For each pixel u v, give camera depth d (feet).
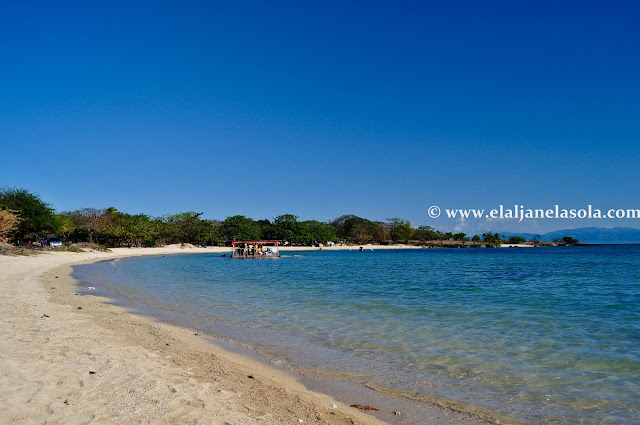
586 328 49.16
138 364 29.96
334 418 23.62
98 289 85.87
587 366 34.50
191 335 44.57
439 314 58.59
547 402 27.07
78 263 173.06
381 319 54.70
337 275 134.00
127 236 353.51
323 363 35.35
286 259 274.77
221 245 454.81
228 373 30.81
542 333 46.44
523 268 168.14
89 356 30.99
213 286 96.58
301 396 27.04
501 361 35.83
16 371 26.11
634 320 54.03
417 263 215.51
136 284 99.66
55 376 25.91
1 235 192.03
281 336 44.98
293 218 505.66
